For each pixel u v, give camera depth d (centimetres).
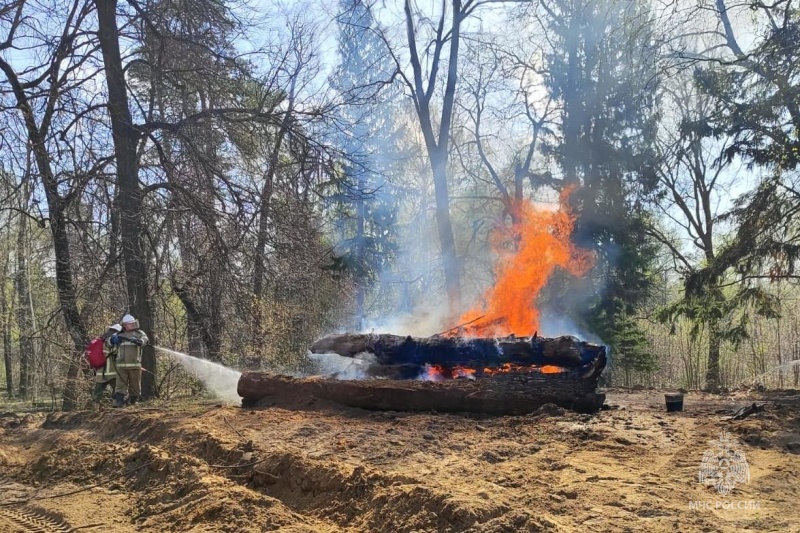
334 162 1591
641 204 2270
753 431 669
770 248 1334
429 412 834
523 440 666
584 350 845
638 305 2322
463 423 756
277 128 1516
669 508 444
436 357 926
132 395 1118
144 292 1420
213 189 1392
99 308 1450
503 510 427
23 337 1559
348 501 503
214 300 1540
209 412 852
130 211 1380
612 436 667
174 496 582
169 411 917
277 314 1653
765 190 1322
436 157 2158
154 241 1555
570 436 678
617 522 416
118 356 1106
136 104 1482
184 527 505
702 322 1652
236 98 1602
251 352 1595
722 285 1512
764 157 1309
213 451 660
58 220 1355
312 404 870
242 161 1603
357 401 860
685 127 1452
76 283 1429
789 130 1280
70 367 1442
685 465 561
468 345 909
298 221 1516
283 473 579
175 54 1455
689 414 820
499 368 913
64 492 649
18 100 1348
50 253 1748
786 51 1237
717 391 1274
